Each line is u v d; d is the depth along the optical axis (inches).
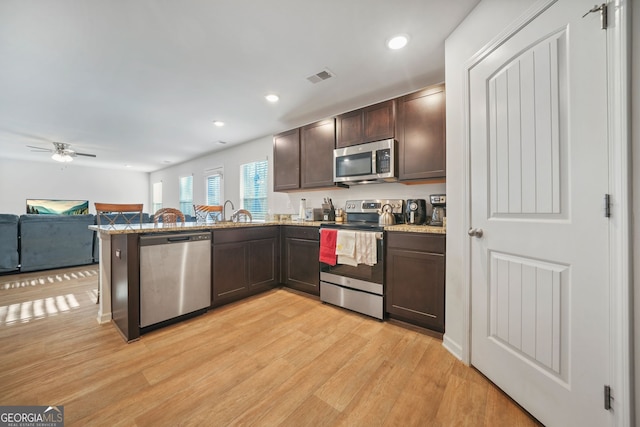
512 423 46.9
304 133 127.8
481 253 59.8
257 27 68.9
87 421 46.8
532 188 47.3
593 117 38.2
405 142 94.3
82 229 171.0
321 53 81.0
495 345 56.3
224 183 209.0
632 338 34.3
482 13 59.1
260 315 95.6
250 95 110.2
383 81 98.4
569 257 41.6
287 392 54.9
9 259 147.4
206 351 70.7
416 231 82.2
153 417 47.9
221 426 46.1
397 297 87.0
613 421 36.2
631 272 34.3
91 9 61.5
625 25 34.4
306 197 148.7
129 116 133.8
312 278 113.5
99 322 88.4
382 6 61.7
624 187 34.7
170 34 71.4
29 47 76.1
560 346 43.0
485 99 57.7
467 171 63.4
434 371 62.2
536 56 46.2
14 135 166.6
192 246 91.8
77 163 270.7
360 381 58.5
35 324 87.1
